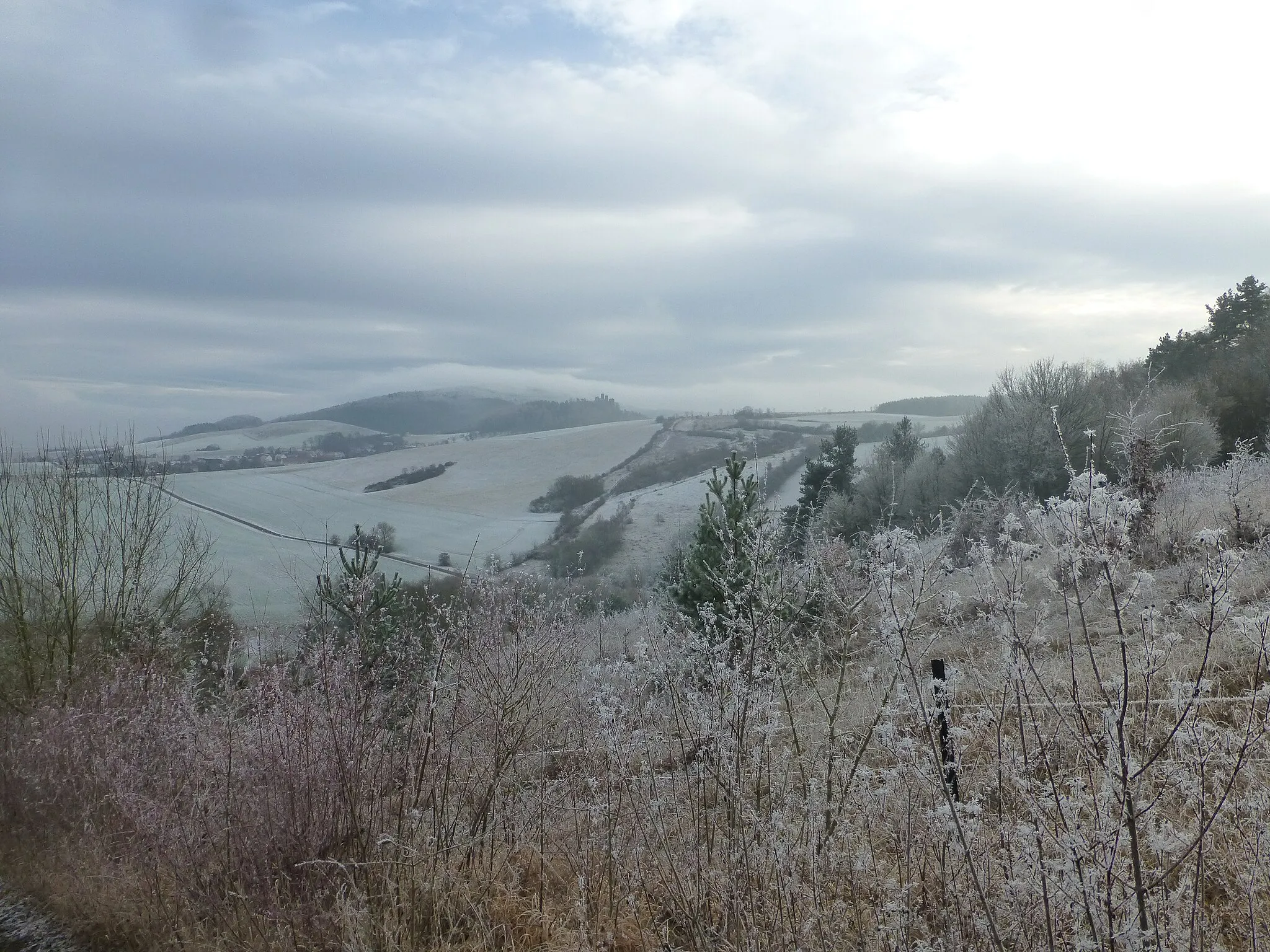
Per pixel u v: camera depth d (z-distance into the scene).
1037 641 4.02
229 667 7.35
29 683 13.38
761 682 5.39
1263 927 3.71
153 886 5.79
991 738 4.53
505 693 6.12
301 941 5.04
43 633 14.10
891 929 3.81
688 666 5.71
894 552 4.41
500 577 7.02
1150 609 3.54
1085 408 29.98
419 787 5.78
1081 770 4.17
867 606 5.93
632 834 5.43
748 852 4.45
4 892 6.48
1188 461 26.17
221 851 5.69
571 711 6.39
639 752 5.43
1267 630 3.43
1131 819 3.16
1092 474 3.42
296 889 5.39
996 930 3.40
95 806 6.43
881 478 34.34
